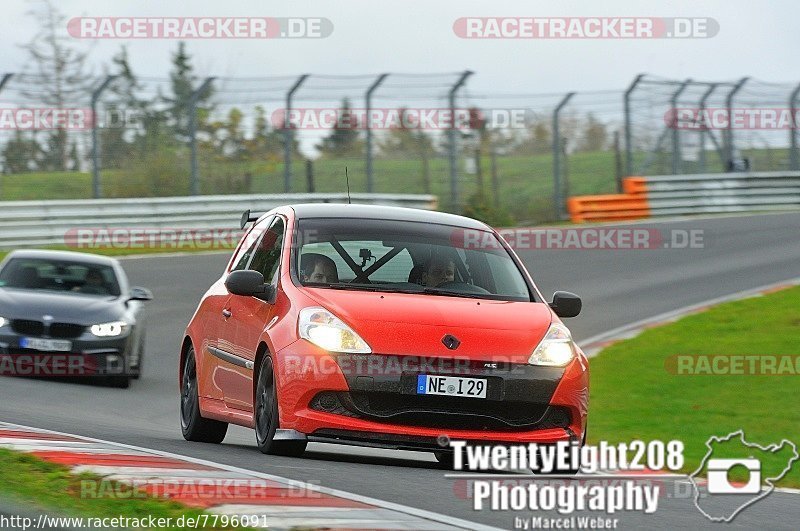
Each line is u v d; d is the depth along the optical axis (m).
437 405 25.03
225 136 96.81
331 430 24.81
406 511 18.78
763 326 57.28
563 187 112.25
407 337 25.31
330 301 26.17
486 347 25.50
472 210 101.94
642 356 51.34
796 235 101.44
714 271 81.31
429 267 28.33
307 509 18.12
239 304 28.91
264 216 32.09
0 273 49.53
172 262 84.62
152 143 95.38
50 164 92.62
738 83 113.88
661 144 117.00
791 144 126.56
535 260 86.75
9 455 21.66
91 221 91.12
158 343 58.00
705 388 44.38
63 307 46.88
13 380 45.28
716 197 121.81
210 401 30.20
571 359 26.19
